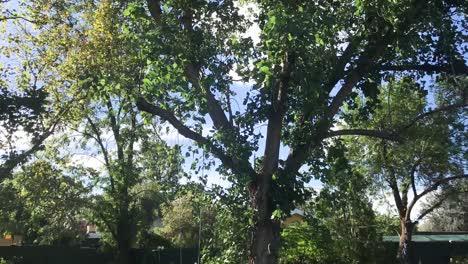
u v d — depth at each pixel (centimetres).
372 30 1252
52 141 2773
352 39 1234
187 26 1230
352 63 1266
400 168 2873
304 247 2073
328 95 1205
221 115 1182
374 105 1351
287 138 1207
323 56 1122
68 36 2019
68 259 3234
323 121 1161
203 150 1173
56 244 3447
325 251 2167
